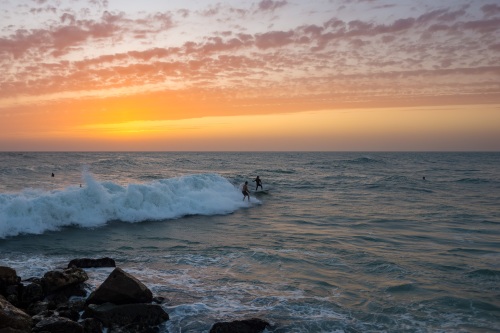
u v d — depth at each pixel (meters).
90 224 17.53
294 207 24.47
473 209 23.22
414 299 8.92
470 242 14.66
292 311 8.26
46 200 17.09
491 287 9.71
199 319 7.86
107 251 13.11
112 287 8.34
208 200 23.64
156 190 21.06
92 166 52.69
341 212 22.34
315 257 12.48
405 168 69.31
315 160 97.50
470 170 65.12
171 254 12.82
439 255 12.73
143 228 17.31
